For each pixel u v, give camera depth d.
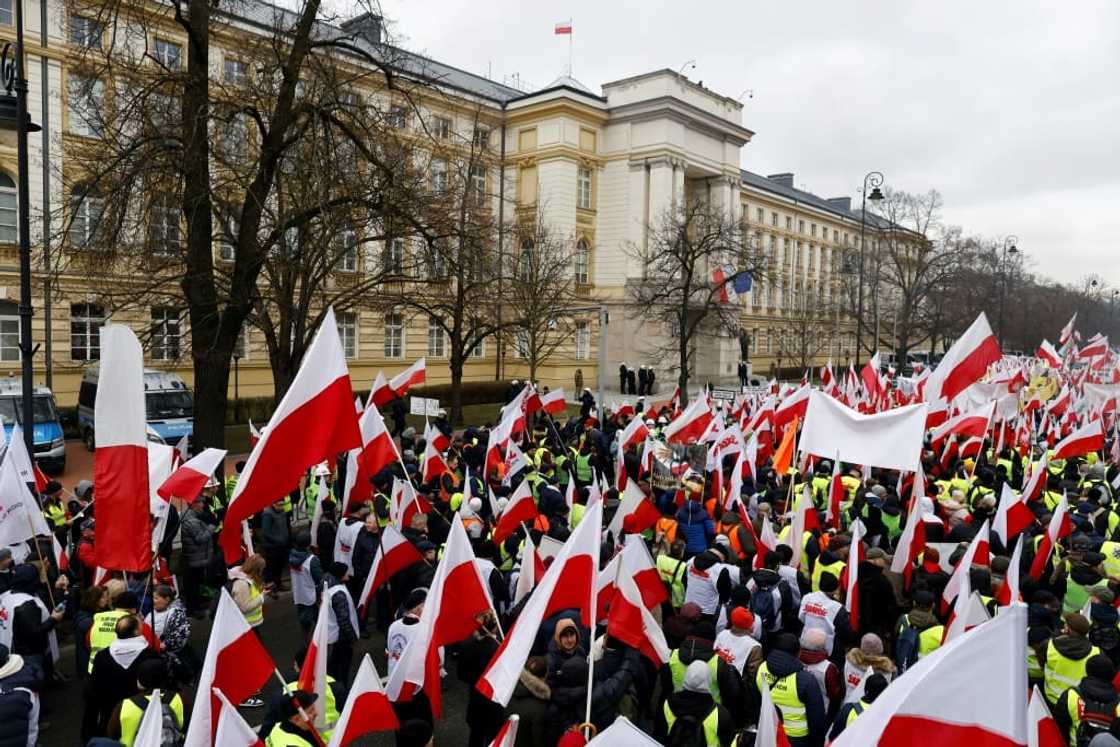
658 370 46.59
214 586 11.82
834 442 10.31
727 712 5.70
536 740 6.19
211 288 15.06
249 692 5.73
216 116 14.88
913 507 9.37
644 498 9.92
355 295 19.02
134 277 20.45
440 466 13.24
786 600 8.25
